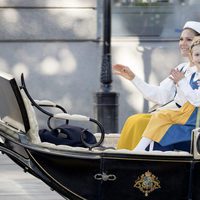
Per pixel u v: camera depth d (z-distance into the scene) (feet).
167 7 144.87
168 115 69.21
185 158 64.85
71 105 143.54
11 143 67.05
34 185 94.73
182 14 144.46
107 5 128.57
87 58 143.64
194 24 73.26
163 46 143.84
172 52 143.64
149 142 68.69
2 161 112.16
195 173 65.26
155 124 69.05
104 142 77.46
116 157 64.69
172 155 64.69
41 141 68.85
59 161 65.21
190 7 144.56
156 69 143.64
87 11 143.02
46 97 143.33
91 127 141.38
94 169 65.10
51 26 142.82
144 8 144.77
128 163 64.90
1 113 71.31
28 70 142.82
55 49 143.43
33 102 67.21
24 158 66.18
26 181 97.25
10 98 66.13
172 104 71.92
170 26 144.66
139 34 144.46
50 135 69.05
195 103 68.44
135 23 144.36
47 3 142.51
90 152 64.90
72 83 143.64
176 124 69.05
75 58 143.43
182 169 65.10
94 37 143.33
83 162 65.00
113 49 143.33
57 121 140.15
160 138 68.39
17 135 65.98
